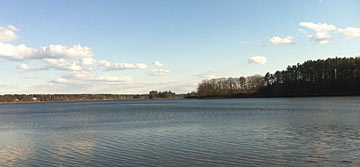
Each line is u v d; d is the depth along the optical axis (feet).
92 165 52.06
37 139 85.87
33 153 64.13
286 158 53.52
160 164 51.57
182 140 75.77
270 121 119.24
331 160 51.31
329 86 474.90
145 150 63.77
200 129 98.12
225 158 54.65
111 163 53.06
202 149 63.21
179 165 50.55
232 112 185.16
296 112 165.78
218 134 84.89
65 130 107.65
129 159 55.83
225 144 68.33
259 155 56.34
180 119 141.69
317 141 69.56
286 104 269.44
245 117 143.33
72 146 71.41
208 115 164.96
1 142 82.12
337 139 71.61
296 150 59.93
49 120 162.61
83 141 78.79
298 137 76.02
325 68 496.64
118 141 76.95
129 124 123.03
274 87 551.18
